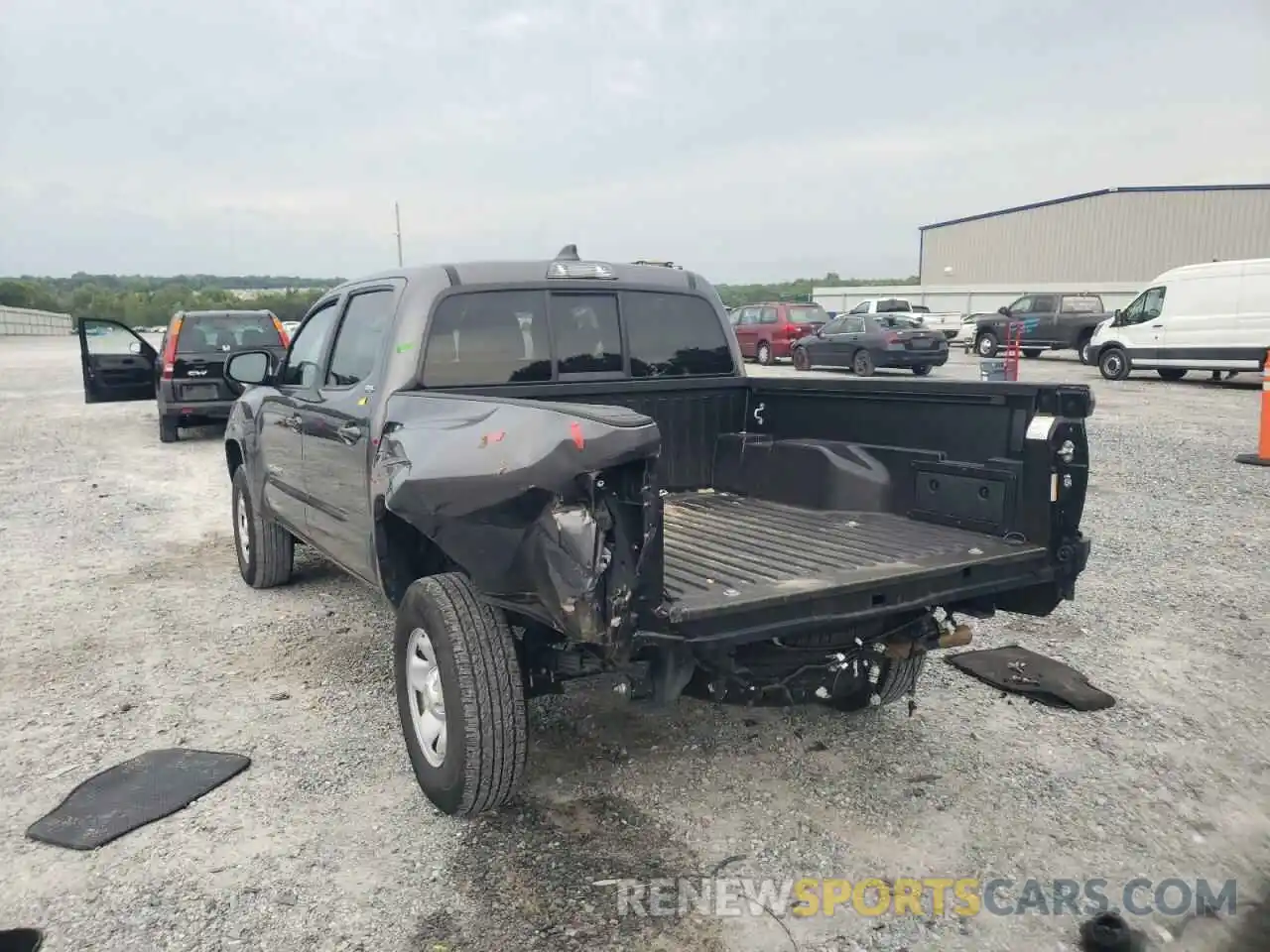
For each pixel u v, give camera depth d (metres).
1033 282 61.22
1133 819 3.59
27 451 13.20
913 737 4.25
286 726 4.38
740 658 3.53
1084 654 5.23
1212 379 21.12
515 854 3.35
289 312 18.89
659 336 5.08
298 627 5.74
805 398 4.92
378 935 2.92
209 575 6.94
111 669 5.08
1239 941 2.89
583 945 2.88
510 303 4.57
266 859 3.32
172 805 3.65
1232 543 7.45
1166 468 10.65
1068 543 3.82
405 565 4.05
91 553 7.60
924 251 69.75
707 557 3.69
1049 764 4.01
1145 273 56.72
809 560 3.62
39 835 3.45
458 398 3.71
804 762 4.03
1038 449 3.79
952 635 3.90
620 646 2.89
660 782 3.85
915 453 4.36
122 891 3.14
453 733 3.31
